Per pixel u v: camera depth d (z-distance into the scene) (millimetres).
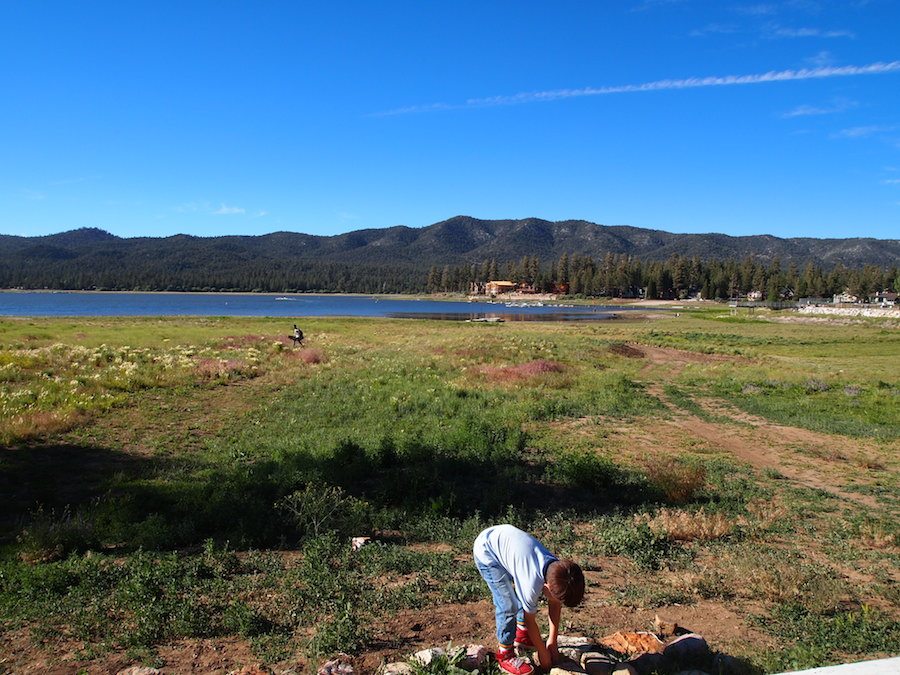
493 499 11016
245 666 4973
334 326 67500
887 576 8000
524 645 4723
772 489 12844
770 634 5953
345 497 10742
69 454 13680
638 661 4840
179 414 18531
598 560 8367
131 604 6133
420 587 6820
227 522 9289
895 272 186750
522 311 142375
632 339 56219
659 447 16500
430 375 28031
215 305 145125
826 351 50219
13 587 6688
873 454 16391
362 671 4883
